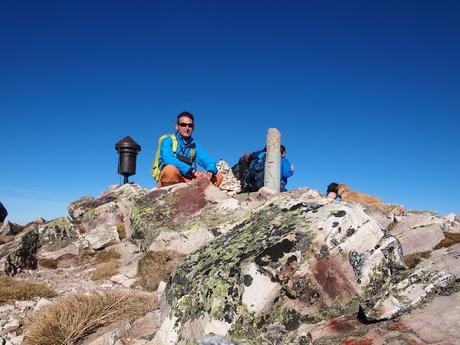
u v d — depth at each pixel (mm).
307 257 1569
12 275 3264
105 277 3154
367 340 1255
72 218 5152
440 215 3119
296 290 1522
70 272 3469
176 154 4059
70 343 1785
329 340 1319
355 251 1587
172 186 3857
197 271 1690
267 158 4434
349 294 1528
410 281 1479
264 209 2035
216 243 1888
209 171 4074
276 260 1563
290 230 1677
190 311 1559
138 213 3703
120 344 1666
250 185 4840
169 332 1560
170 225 3387
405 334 1217
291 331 1444
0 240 4125
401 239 2305
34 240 3814
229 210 3383
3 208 6473
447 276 1430
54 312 1977
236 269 1565
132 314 1974
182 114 4062
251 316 1480
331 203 1804
